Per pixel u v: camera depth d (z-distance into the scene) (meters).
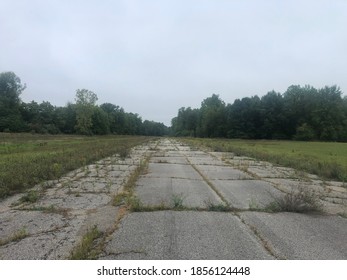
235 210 6.62
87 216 6.05
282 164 16.20
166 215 6.12
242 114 86.62
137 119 157.62
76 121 93.38
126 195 7.86
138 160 17.23
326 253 4.43
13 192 8.10
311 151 30.16
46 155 16.88
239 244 4.68
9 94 85.19
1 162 13.27
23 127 79.31
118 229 5.25
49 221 5.72
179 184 9.69
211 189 8.94
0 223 5.60
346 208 7.15
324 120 77.81
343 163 17.03
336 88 79.62
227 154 23.36
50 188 8.82
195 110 130.00
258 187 9.44
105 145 31.09
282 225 5.66
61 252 4.33
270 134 84.31
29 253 4.29
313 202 6.77
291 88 87.38
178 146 36.56
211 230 5.27
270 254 4.36
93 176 11.05
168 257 4.20
